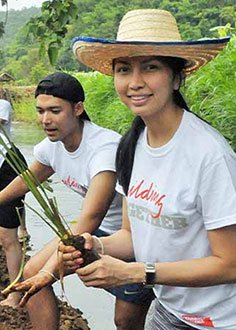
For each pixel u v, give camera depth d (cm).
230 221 247
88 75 1669
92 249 267
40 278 278
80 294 516
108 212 379
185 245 263
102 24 3591
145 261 278
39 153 394
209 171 250
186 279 255
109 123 1223
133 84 255
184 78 269
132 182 275
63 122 358
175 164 258
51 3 554
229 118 724
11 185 407
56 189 956
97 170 347
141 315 375
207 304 270
